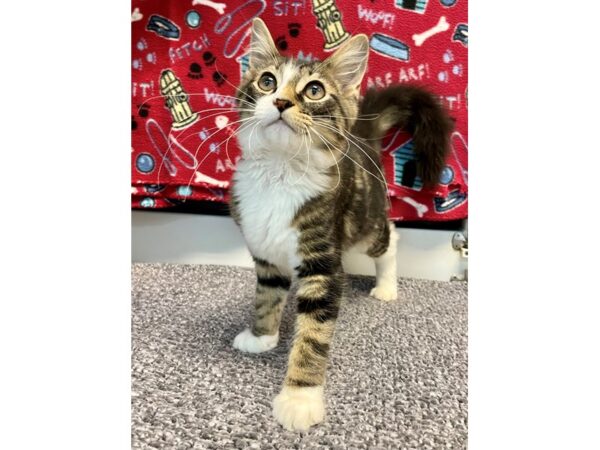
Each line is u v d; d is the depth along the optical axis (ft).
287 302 5.77
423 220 6.43
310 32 5.94
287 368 4.01
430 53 5.91
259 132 3.96
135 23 5.98
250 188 4.27
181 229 6.88
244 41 6.00
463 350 4.68
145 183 6.32
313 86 4.07
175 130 6.20
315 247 4.08
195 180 6.30
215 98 6.15
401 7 5.82
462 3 5.76
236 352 4.58
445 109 5.82
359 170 5.13
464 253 6.51
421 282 6.54
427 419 3.61
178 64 6.10
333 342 4.82
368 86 6.04
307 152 4.00
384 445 3.32
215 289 6.06
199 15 5.98
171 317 5.28
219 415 3.62
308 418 3.49
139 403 3.71
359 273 6.98
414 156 6.22
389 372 4.27
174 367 4.26
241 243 6.87
